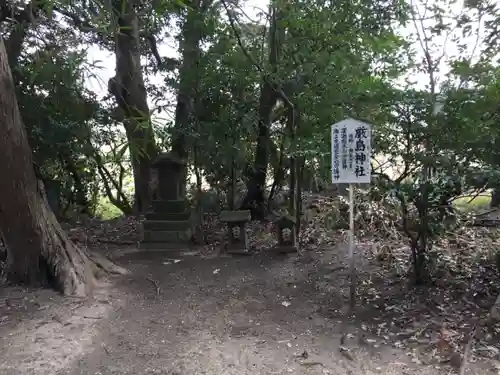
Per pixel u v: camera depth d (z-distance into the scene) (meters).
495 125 4.75
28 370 3.67
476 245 6.12
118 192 11.03
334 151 4.92
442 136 4.79
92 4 4.59
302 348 4.06
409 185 4.85
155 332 4.44
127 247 7.77
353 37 6.45
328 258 6.46
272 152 8.27
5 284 5.41
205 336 4.34
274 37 7.25
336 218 7.70
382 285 5.39
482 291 4.93
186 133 7.42
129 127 8.07
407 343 4.05
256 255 6.92
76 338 4.25
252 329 4.48
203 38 7.57
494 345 3.87
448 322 4.34
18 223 5.17
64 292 5.25
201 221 7.98
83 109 8.02
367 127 4.77
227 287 5.72
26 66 7.09
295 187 7.43
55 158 8.87
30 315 4.70
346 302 5.03
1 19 6.16
